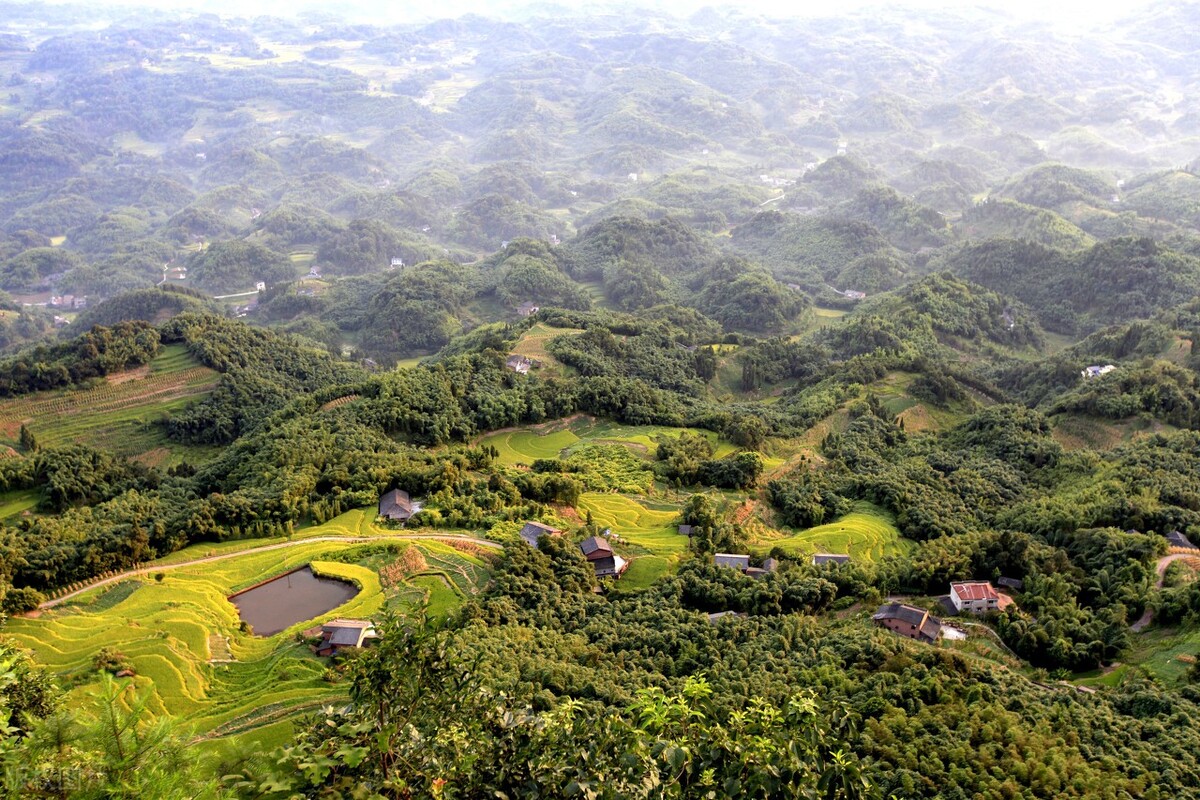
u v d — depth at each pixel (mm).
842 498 116188
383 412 124750
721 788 24172
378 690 23734
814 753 24750
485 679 28797
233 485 105938
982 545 92438
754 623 73562
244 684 61469
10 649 33656
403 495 98125
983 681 59312
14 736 22906
